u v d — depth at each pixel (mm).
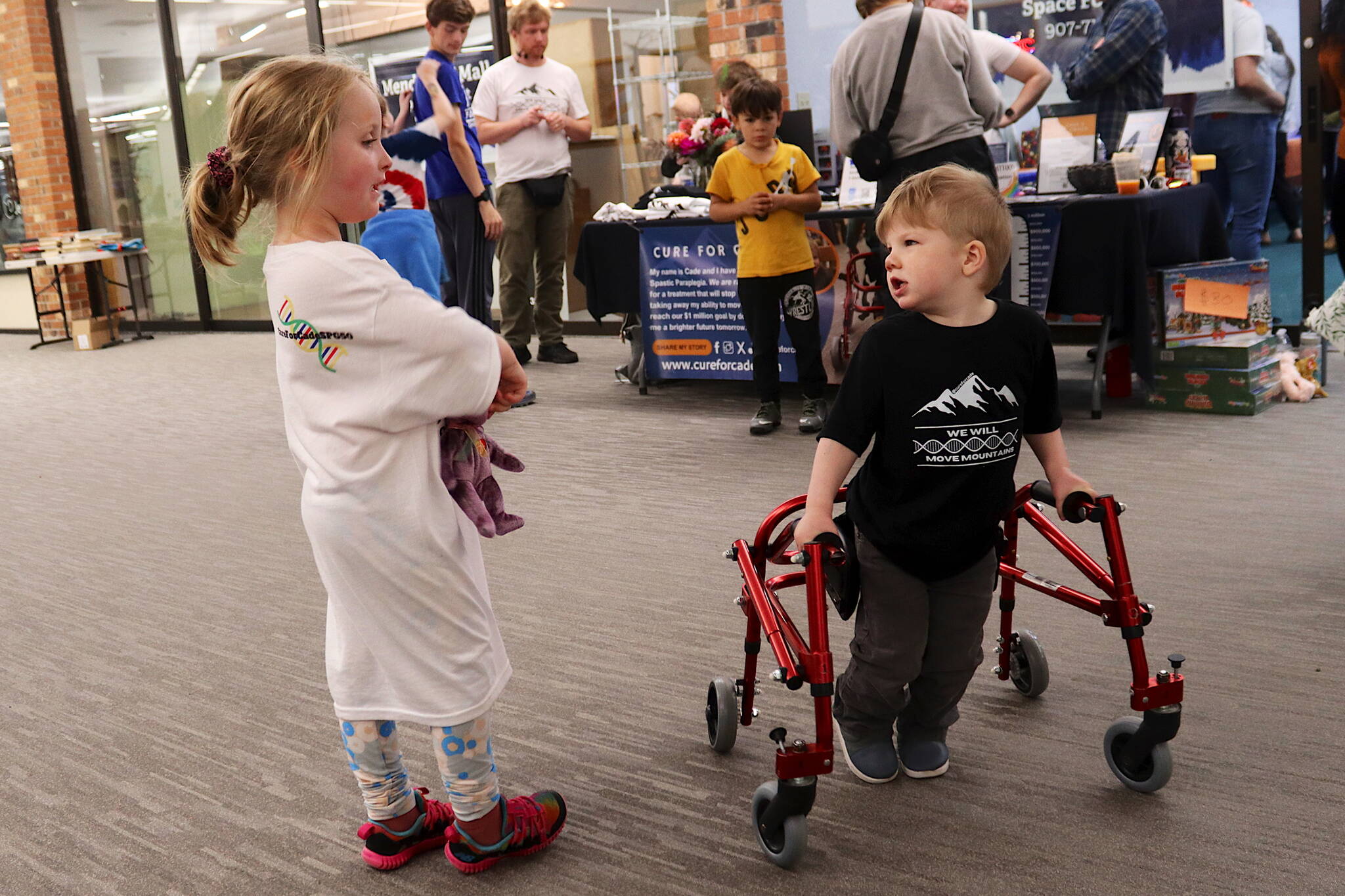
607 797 2023
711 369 5500
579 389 6105
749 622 2088
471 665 1692
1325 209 5586
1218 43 5691
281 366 1639
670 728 2273
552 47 7824
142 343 10195
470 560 1694
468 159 5355
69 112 11039
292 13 9516
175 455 5262
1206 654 2422
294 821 2014
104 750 2334
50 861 1925
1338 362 5477
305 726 2396
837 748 2143
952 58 4137
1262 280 4598
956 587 1883
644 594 3023
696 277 5406
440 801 1958
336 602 1676
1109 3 5590
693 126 5977
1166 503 3445
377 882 1814
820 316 5098
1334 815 1812
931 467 1790
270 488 4516
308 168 1565
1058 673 2398
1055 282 4520
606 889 1746
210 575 3471
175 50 10320
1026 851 1767
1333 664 2338
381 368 1562
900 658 1872
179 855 1919
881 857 1775
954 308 1790
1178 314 4543
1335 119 5461
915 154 4219
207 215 1621
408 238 4863
